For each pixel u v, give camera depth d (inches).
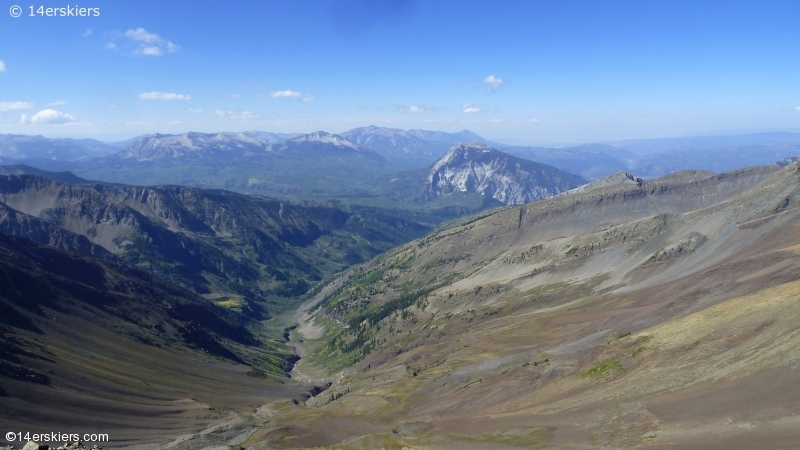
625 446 2878.9
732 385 3137.3
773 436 2527.1
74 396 5526.6
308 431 5354.3
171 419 6008.9
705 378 3378.4
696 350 3838.6
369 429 5103.3
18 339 6235.2
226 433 5713.6
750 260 6353.3
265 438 5246.1
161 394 6628.9
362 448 3961.6
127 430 5398.6
